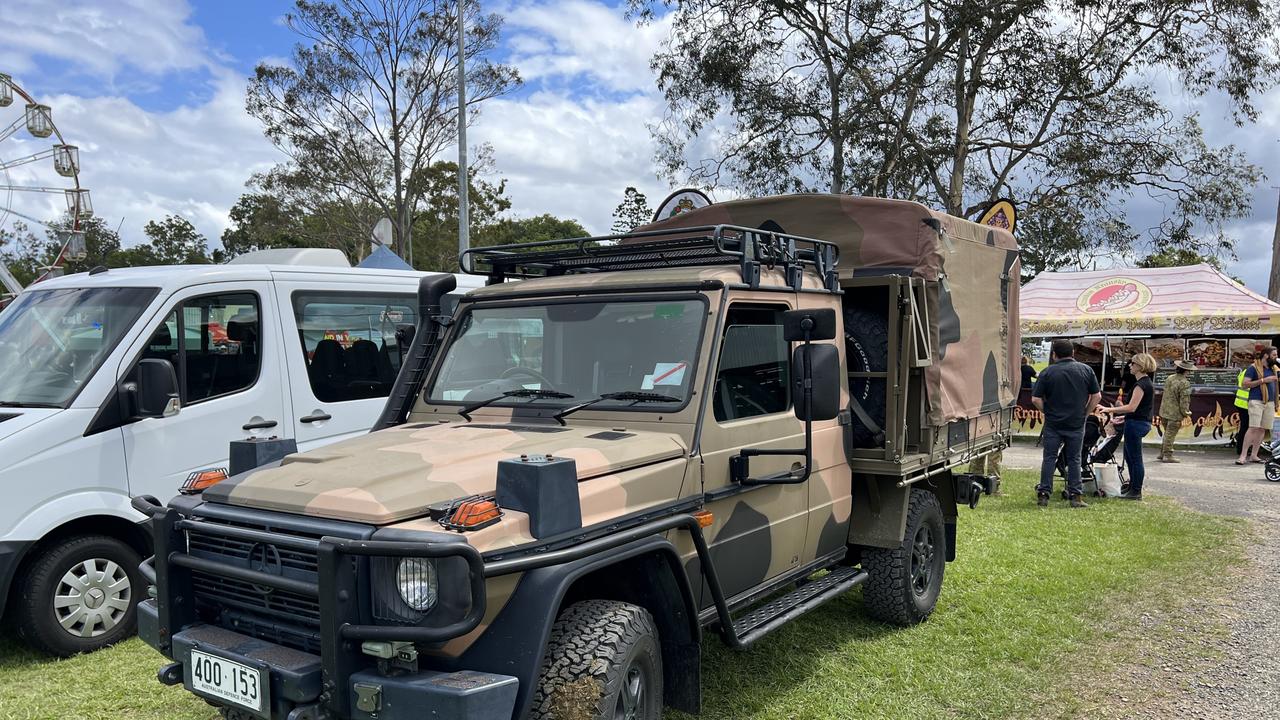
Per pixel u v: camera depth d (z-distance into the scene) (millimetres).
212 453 6168
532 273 5453
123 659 5406
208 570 3219
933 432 5613
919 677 4977
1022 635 5703
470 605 2781
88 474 5520
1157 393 18375
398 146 28922
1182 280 18172
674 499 3711
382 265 12141
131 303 6035
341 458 3541
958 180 20109
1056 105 19969
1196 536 8758
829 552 5188
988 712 4562
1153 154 20094
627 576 3672
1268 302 16703
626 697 3273
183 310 6133
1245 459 15039
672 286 4164
